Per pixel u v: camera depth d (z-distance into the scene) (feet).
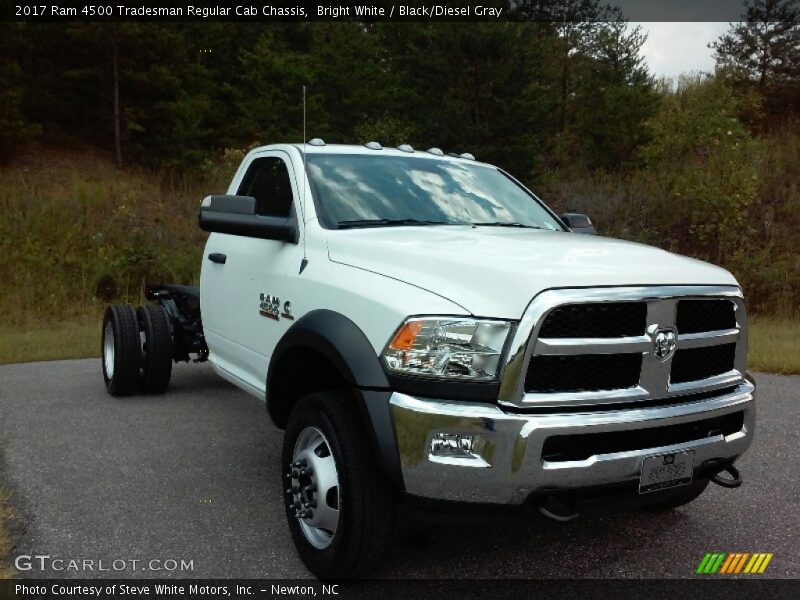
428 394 9.65
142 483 15.08
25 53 73.26
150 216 61.21
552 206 59.06
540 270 9.87
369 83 76.74
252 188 16.72
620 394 9.86
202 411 20.97
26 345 32.96
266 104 75.20
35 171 67.72
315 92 74.79
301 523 11.51
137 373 21.99
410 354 9.80
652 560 11.95
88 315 44.11
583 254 10.98
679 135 58.90
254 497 14.44
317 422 11.02
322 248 12.89
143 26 70.33
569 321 9.62
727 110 59.41
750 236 51.44
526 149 59.93
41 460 16.40
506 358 9.41
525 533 12.96
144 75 71.51
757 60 77.41
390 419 9.80
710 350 11.02
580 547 12.42
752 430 11.54
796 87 75.46
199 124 76.23
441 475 9.47
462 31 59.11
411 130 67.51
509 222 15.03
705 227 51.52
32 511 13.51
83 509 13.65
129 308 22.38
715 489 15.28
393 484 9.88
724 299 10.93
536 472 9.36
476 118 60.49
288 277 13.33
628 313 9.96
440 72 60.59
